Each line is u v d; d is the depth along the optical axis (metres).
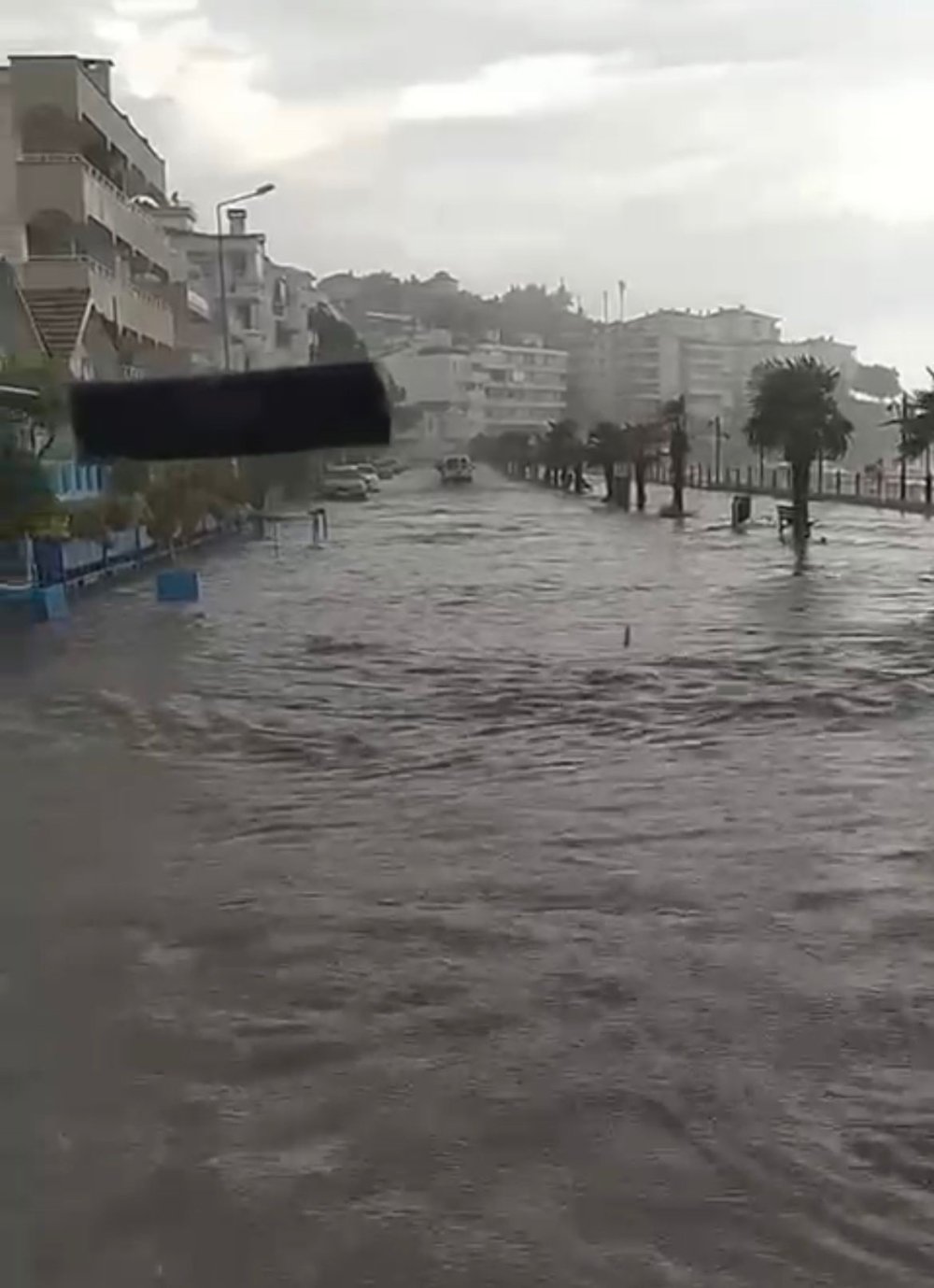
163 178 52.81
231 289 64.25
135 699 14.20
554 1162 5.02
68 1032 6.14
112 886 8.13
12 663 16.64
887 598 22.20
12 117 38.00
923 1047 5.94
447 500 60.50
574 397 99.94
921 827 9.23
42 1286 4.37
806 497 35.81
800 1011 6.30
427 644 17.70
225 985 6.65
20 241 37.34
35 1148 5.16
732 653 16.62
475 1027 6.15
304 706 13.68
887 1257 4.49
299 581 26.14
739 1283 4.35
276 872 8.37
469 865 8.47
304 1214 4.72
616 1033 6.08
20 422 22.11
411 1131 5.25
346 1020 6.25
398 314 105.38
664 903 7.74
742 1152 5.09
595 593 23.33
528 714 13.16
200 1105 5.48
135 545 29.36
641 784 10.44
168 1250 4.54
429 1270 4.42
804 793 10.12
